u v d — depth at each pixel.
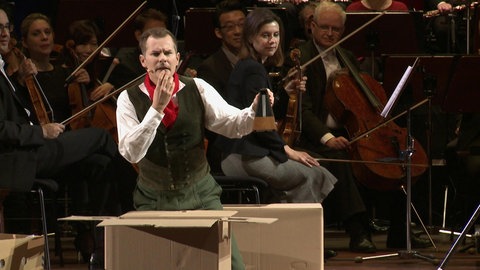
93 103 17.48
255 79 15.38
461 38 23.52
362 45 20.53
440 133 21.95
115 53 21.92
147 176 11.80
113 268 10.55
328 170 17.92
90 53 19.23
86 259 17.08
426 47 23.72
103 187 16.53
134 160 11.22
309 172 16.48
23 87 17.02
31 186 14.98
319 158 17.59
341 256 18.06
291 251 12.71
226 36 17.83
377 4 23.20
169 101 11.47
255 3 23.22
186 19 20.05
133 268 10.50
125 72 19.61
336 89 18.45
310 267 12.70
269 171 16.03
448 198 22.34
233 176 15.95
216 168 17.41
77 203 16.72
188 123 11.71
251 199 18.27
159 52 11.60
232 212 10.62
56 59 19.50
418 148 18.67
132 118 11.73
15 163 14.91
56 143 15.65
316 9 19.05
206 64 17.86
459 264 17.11
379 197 19.41
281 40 17.11
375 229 22.48
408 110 17.09
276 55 17.08
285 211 12.70
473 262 17.41
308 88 18.88
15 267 10.45
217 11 17.94
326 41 18.97
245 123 11.73
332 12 18.88
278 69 17.34
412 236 19.45
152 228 10.37
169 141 11.66
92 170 16.38
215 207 11.77
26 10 24.45
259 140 16.09
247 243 12.76
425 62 19.44
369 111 18.38
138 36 19.58
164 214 10.48
